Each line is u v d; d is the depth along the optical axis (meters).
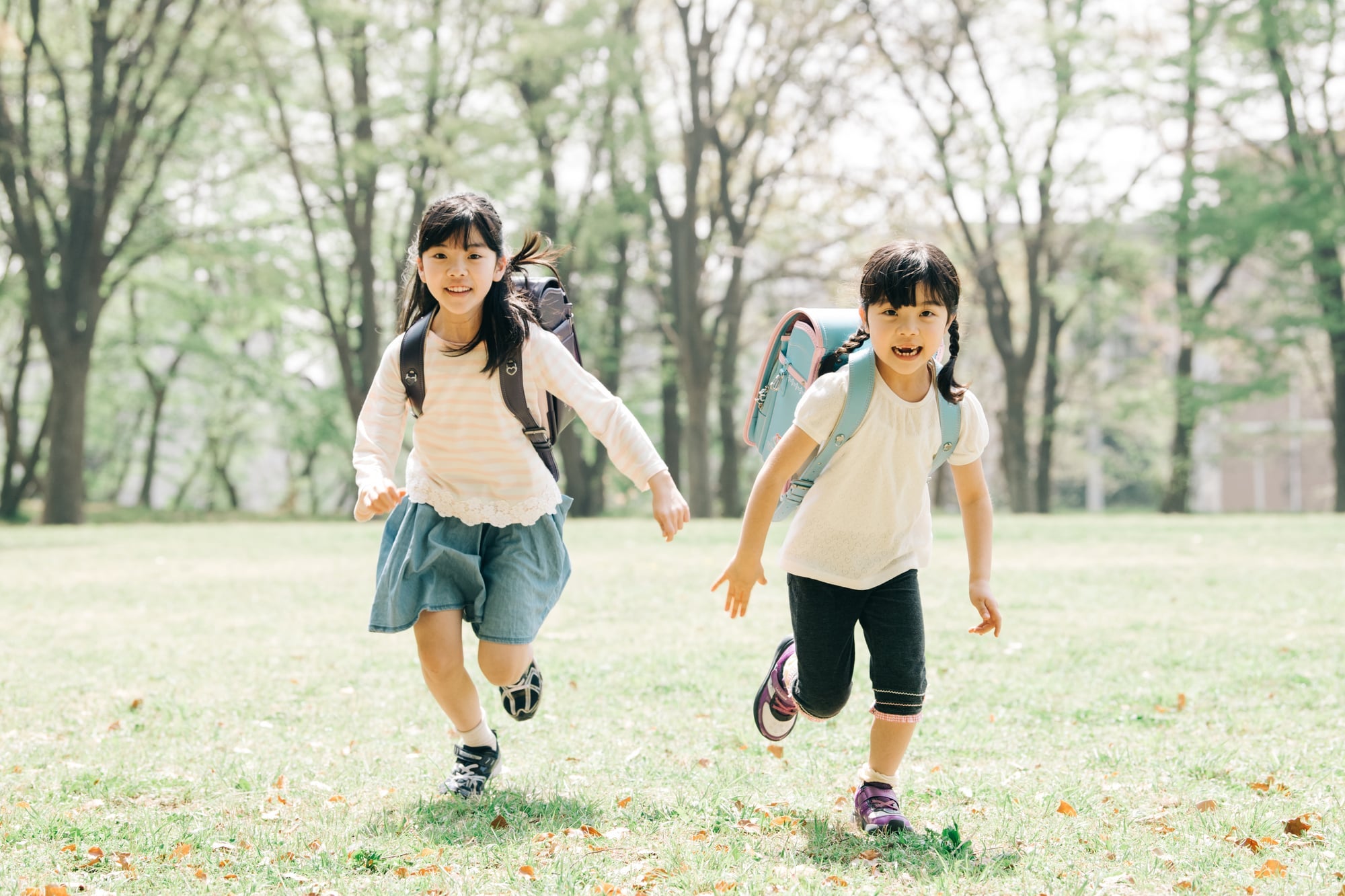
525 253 3.38
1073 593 8.65
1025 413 29.34
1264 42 24.38
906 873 2.61
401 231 28.61
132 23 21.77
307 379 33.31
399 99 24.33
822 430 2.97
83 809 3.17
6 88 22.20
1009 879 2.56
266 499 42.28
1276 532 15.29
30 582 10.24
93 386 31.84
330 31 24.03
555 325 3.31
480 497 3.22
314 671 5.57
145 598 8.95
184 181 26.66
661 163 25.97
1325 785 3.35
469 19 24.72
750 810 3.14
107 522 25.55
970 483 3.23
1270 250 25.86
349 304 26.16
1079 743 3.99
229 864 2.70
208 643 6.58
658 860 2.71
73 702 4.80
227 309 28.84
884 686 3.04
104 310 30.59
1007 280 30.52
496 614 3.21
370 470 3.07
